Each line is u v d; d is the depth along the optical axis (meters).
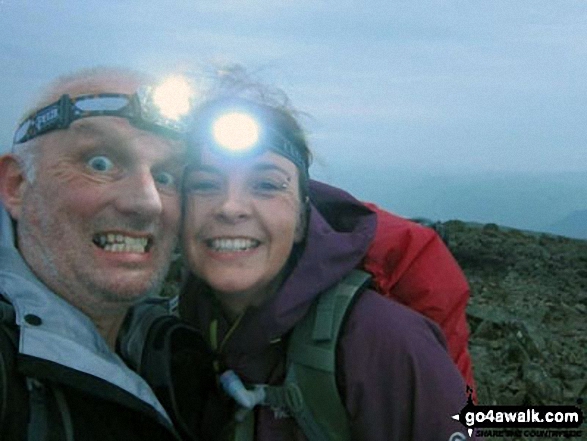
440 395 0.63
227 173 0.65
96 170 0.54
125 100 0.54
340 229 0.76
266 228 0.67
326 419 0.67
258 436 0.70
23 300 0.53
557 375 2.22
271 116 0.67
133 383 0.56
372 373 0.65
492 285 4.36
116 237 0.55
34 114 0.55
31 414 0.49
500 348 2.50
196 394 0.69
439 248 0.78
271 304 0.67
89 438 0.52
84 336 0.54
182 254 0.69
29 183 0.55
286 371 0.70
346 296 0.68
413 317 0.68
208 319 0.76
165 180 0.59
